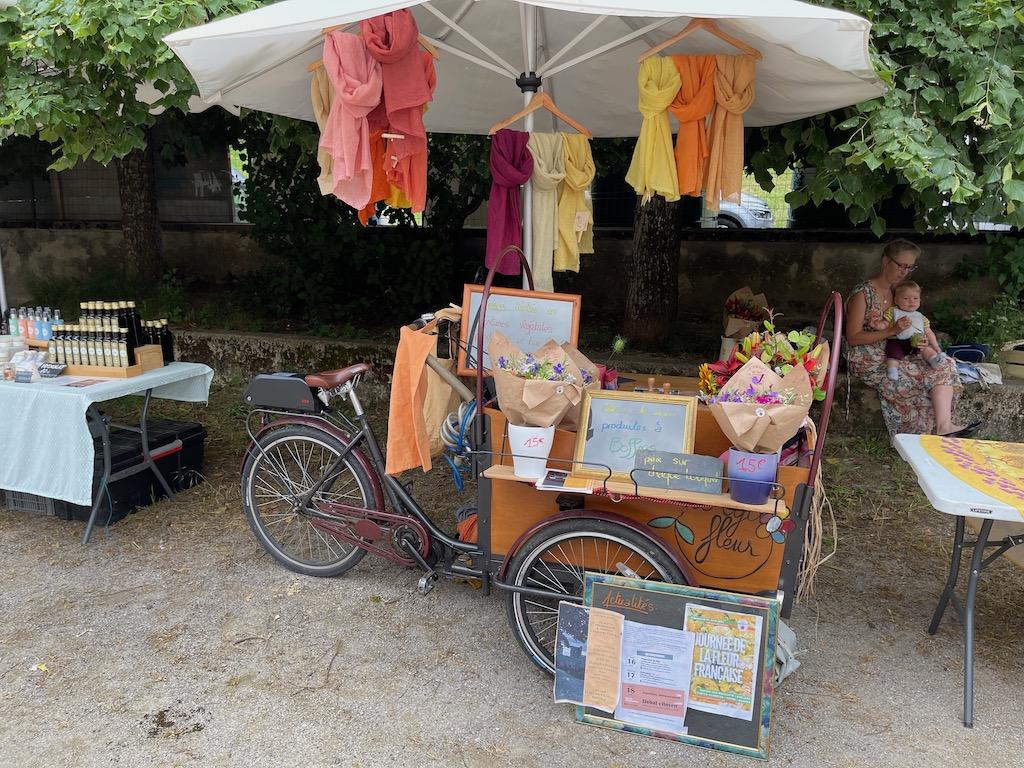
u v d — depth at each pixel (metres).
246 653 2.86
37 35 3.28
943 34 3.36
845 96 3.24
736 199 3.15
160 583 3.36
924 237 7.13
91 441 3.51
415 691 2.65
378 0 2.49
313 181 6.98
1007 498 2.28
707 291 7.87
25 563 3.54
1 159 8.58
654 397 2.53
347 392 3.22
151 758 2.34
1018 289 6.65
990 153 3.36
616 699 2.44
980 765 2.30
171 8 3.23
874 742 2.41
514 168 3.29
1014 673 2.76
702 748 2.38
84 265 9.84
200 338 6.68
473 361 3.14
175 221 9.73
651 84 3.01
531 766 2.31
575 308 3.10
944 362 4.33
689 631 2.34
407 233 7.50
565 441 2.59
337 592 3.28
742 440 2.21
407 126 3.01
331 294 7.39
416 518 3.04
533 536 2.59
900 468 4.73
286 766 2.31
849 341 4.47
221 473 4.62
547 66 3.46
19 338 4.05
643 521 2.51
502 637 2.96
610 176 8.15
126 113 3.82
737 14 2.29
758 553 2.43
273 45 3.04
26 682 2.70
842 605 3.23
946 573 3.51
